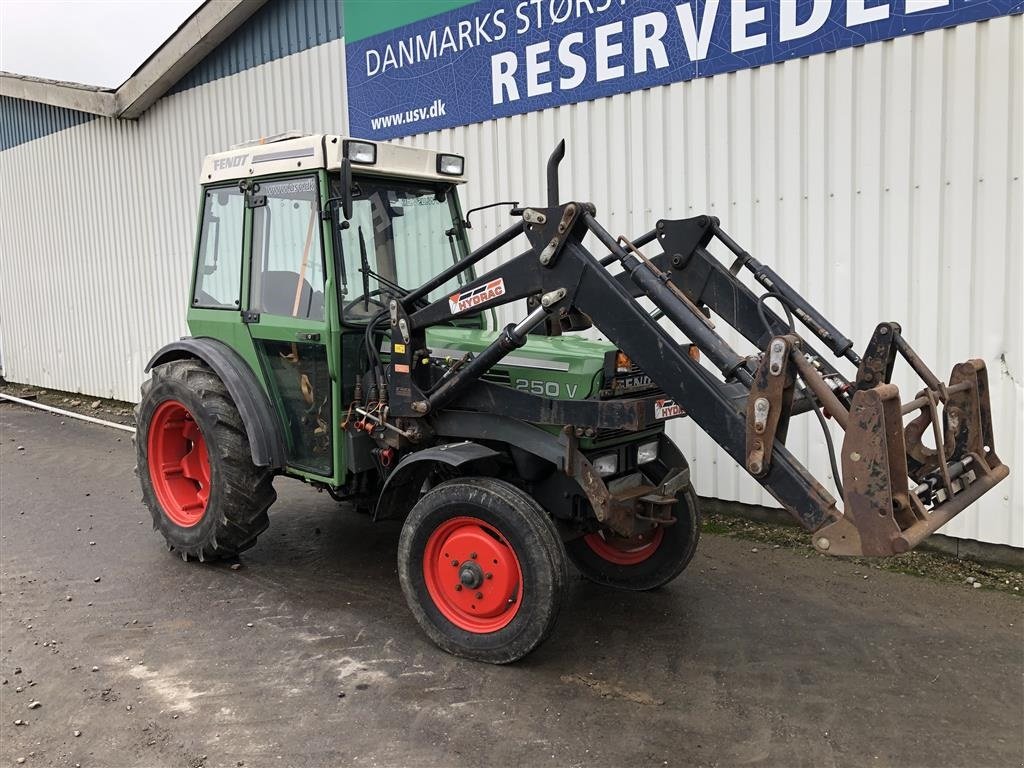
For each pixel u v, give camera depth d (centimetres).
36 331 1134
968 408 322
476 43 621
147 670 352
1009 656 358
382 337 413
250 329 445
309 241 408
